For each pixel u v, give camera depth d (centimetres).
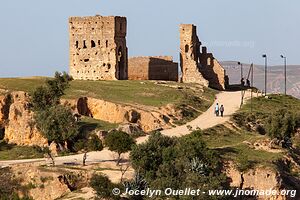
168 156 19362
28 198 19075
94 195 18375
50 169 19500
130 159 19675
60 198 18650
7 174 19562
